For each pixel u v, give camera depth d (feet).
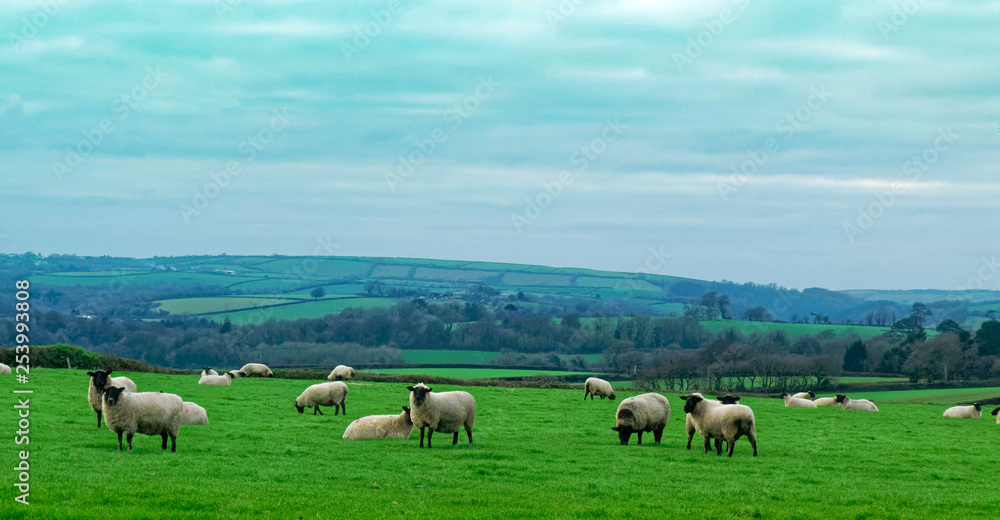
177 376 198.08
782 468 91.30
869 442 122.83
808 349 419.13
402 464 85.97
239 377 208.64
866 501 73.82
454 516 61.41
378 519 59.36
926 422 161.17
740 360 349.41
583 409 155.33
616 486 76.89
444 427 100.32
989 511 70.64
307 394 133.28
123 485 66.95
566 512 64.49
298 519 58.54
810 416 163.32
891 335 457.68
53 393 140.46
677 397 205.77
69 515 55.88
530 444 105.40
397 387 188.44
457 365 372.38
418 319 439.22
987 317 526.98
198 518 57.52
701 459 96.37
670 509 67.05
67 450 84.17
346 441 103.35
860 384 338.34
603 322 442.09
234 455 87.92
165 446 89.15
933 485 84.89
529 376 334.65
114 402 83.35
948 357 356.79
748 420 98.84
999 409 171.83
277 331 412.77
